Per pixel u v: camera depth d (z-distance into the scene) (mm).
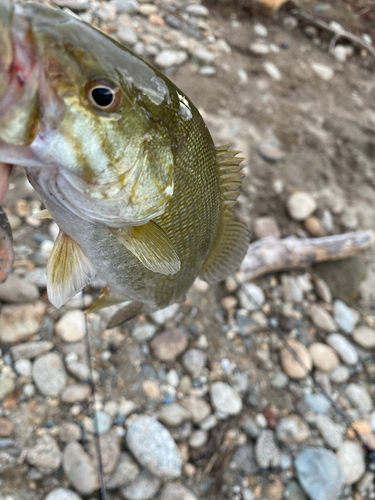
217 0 909
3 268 224
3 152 131
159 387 436
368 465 486
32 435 353
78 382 394
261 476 435
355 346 607
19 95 124
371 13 1208
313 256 640
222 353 500
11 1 126
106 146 146
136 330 453
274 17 988
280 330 565
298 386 514
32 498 329
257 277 609
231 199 233
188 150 184
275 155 729
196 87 740
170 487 385
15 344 386
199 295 530
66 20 136
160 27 769
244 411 466
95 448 367
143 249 173
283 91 854
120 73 147
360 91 983
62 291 185
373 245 750
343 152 820
